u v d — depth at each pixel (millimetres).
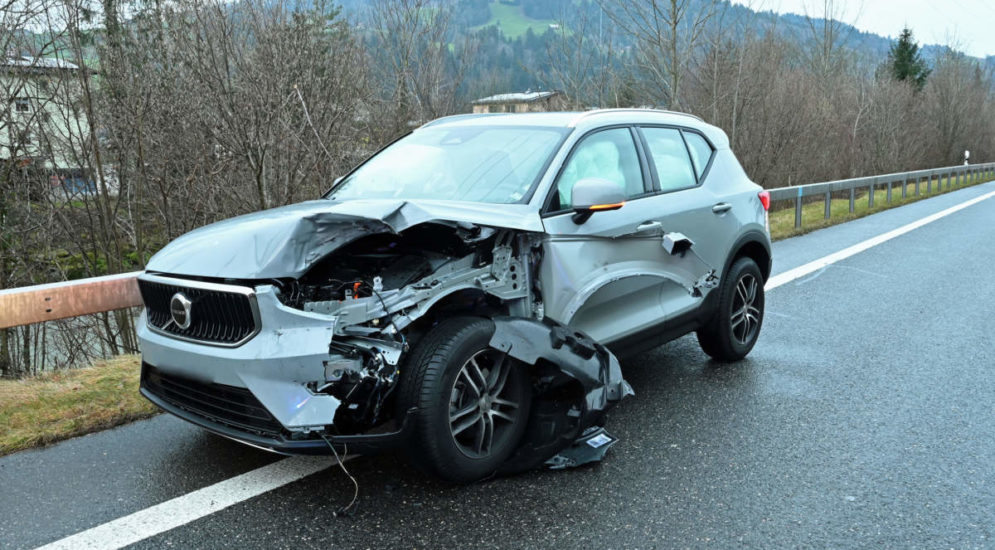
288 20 10141
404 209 3299
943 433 4301
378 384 3098
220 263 3178
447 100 16359
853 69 38844
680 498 3467
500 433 3586
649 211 4520
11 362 10977
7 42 10625
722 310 5281
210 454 3803
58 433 3965
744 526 3221
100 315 11133
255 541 3000
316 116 10453
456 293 3635
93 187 11922
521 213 3787
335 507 3285
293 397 2990
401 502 3348
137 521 3131
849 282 8906
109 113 11016
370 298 3174
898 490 3584
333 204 3840
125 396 4512
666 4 18188
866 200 22500
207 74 9891
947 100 50094
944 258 10797
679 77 18734
